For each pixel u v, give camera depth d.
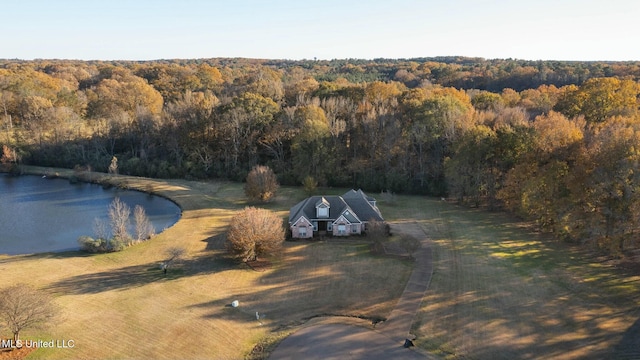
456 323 39.19
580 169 53.50
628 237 49.12
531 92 120.94
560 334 37.12
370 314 41.12
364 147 96.06
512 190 67.00
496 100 105.56
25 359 32.78
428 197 83.88
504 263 52.03
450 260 53.31
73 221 72.00
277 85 137.75
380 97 110.56
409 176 88.00
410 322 39.50
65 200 84.69
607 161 50.03
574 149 59.75
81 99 139.25
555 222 58.88
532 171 64.56
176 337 37.09
